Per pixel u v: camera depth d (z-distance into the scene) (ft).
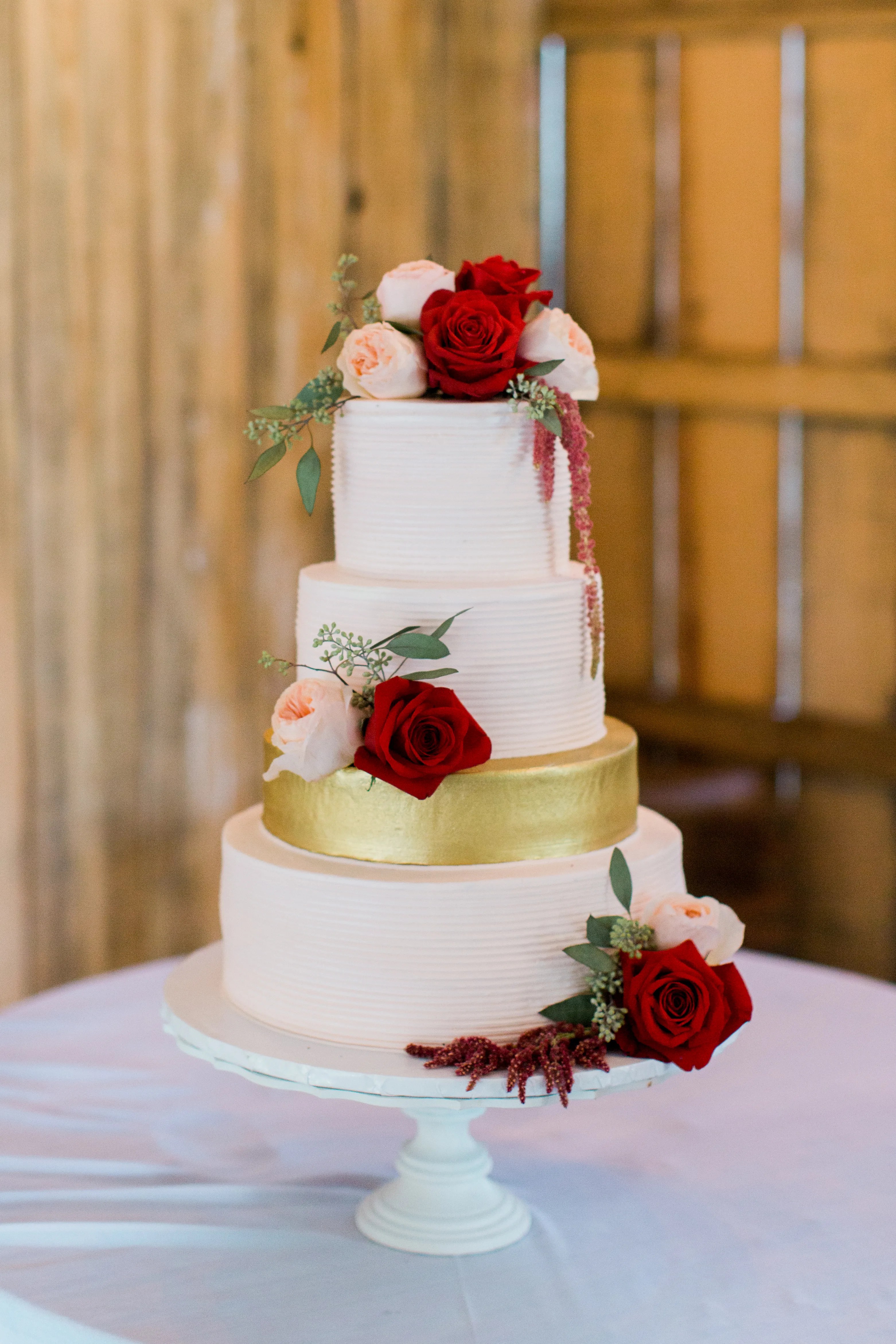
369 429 6.26
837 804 13.42
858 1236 6.13
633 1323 5.50
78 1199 6.42
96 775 12.46
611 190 14.10
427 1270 5.92
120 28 11.89
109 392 12.16
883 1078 7.60
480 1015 5.84
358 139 13.41
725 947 5.95
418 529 6.24
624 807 6.40
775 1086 7.55
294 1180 6.70
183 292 12.47
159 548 12.58
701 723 14.07
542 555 6.37
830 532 13.17
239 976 6.31
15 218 11.53
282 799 6.35
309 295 13.25
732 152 13.32
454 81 13.93
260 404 13.03
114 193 12.01
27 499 11.82
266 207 12.88
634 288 14.08
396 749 5.79
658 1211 6.38
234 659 13.10
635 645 14.47
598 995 5.82
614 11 13.76
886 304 12.64
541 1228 6.26
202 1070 7.82
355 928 5.83
